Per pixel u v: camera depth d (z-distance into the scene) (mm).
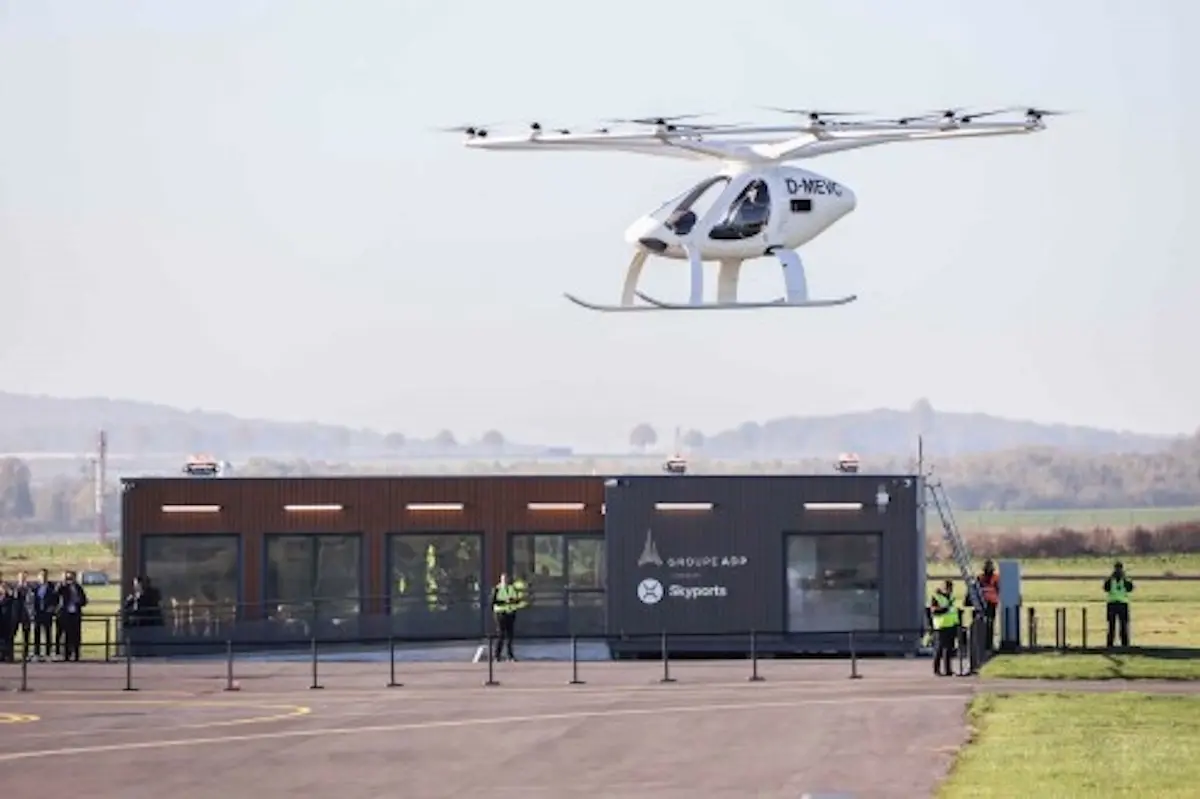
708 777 51562
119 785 51938
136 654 85875
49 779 53000
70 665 83375
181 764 55438
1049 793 47000
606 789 50000
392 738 60031
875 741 57562
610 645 84938
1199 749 53969
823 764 53469
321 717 65125
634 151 82062
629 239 84375
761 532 84938
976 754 54000
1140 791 47156
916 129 77688
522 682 74750
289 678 77188
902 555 84938
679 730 60688
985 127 76938
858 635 84750
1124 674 74438
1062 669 76062
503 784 51156
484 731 61281
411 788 50781
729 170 83500
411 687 73625
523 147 79188
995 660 79812
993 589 85000
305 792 50469
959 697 67688
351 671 79562
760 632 84688
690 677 75938
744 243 83000
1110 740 55844
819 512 84938
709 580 84938
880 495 84812
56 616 85750
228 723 63906
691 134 79000
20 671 80188
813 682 73438
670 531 85125
